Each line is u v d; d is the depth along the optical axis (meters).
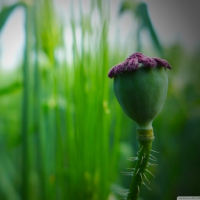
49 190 0.21
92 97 0.18
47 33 0.19
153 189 0.27
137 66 0.12
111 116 0.21
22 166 0.22
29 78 0.21
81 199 0.19
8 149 0.26
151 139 0.12
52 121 0.21
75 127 0.18
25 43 0.21
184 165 0.29
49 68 0.22
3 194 0.23
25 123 0.21
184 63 0.31
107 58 0.18
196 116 0.32
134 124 0.26
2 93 0.24
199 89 0.32
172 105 0.30
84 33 0.17
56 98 0.19
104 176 0.19
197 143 0.30
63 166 0.19
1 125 0.27
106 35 0.17
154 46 0.25
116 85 0.12
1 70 0.29
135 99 0.12
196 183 0.28
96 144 0.18
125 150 0.25
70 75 0.19
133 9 0.24
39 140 0.21
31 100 0.22
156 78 0.12
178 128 0.30
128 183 0.26
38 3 0.20
